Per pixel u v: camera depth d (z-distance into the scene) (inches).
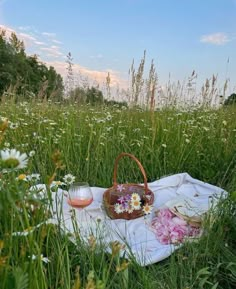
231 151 139.8
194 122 181.0
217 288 68.6
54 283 52.2
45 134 139.2
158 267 73.4
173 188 121.4
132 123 173.6
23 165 35.4
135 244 83.0
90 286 35.7
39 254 39.6
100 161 129.4
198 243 77.9
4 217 40.7
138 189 105.6
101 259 63.5
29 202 40.9
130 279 64.2
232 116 185.9
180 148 143.5
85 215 86.7
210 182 131.7
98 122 157.8
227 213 82.9
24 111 184.5
